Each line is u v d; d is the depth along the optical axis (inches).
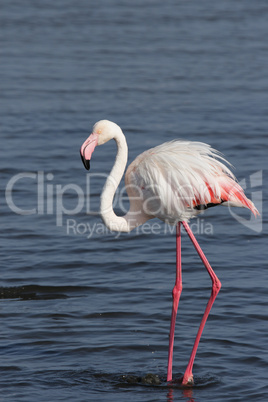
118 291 398.6
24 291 398.6
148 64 1137.4
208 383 290.0
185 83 1019.3
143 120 816.3
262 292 390.6
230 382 290.5
